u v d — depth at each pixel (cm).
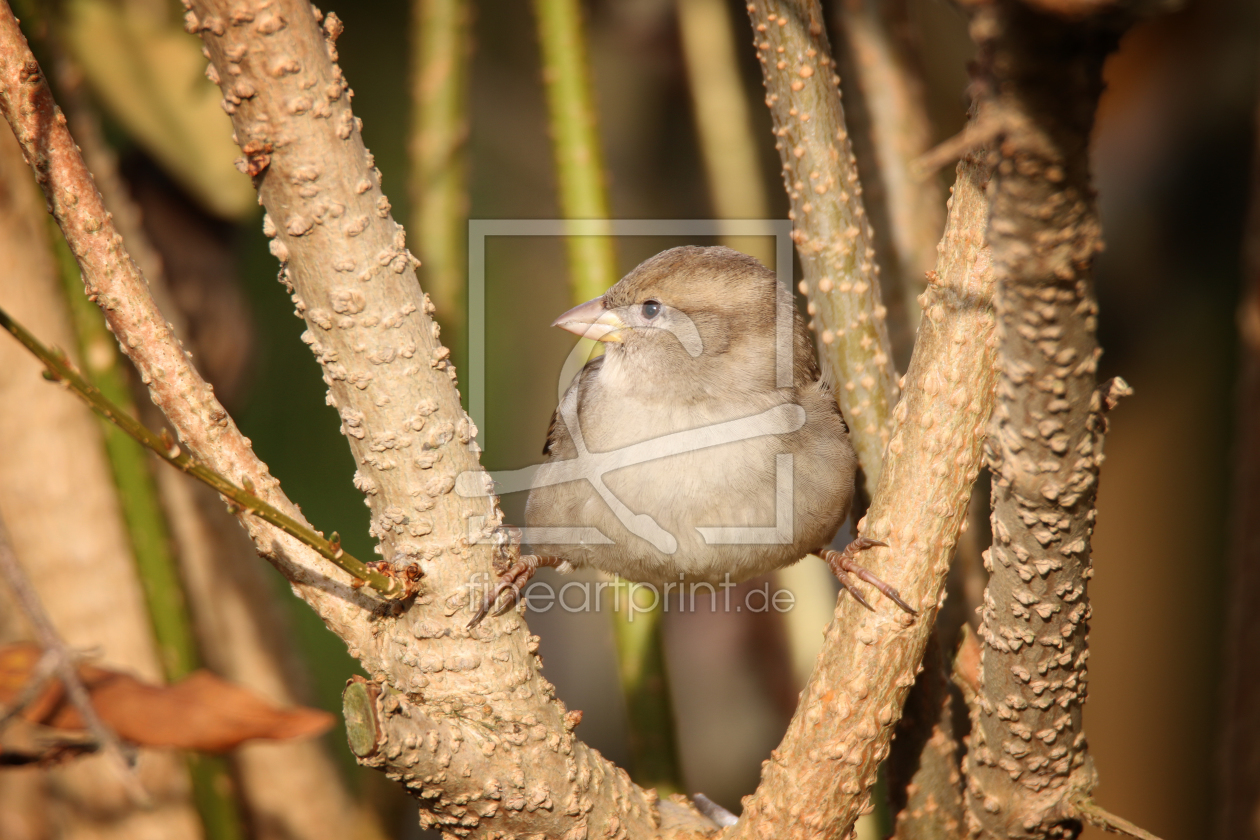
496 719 481
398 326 469
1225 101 952
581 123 702
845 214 564
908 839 576
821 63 554
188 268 916
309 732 314
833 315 575
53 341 702
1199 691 930
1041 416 420
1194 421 949
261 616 791
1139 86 974
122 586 702
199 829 706
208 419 487
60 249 604
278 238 464
